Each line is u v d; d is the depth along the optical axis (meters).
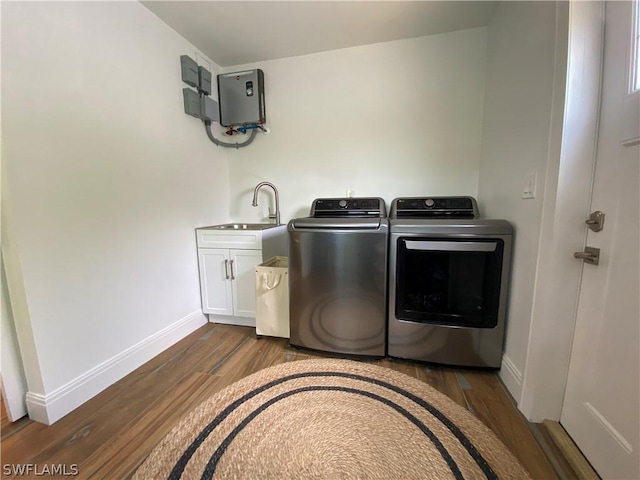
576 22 1.05
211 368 1.71
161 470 1.05
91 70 1.45
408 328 1.71
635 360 0.89
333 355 1.85
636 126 0.89
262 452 1.12
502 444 1.15
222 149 2.64
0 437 1.21
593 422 1.05
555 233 1.14
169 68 1.99
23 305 1.21
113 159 1.58
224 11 1.83
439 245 1.58
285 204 2.63
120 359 1.62
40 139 1.23
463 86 2.16
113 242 1.58
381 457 1.09
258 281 2.02
